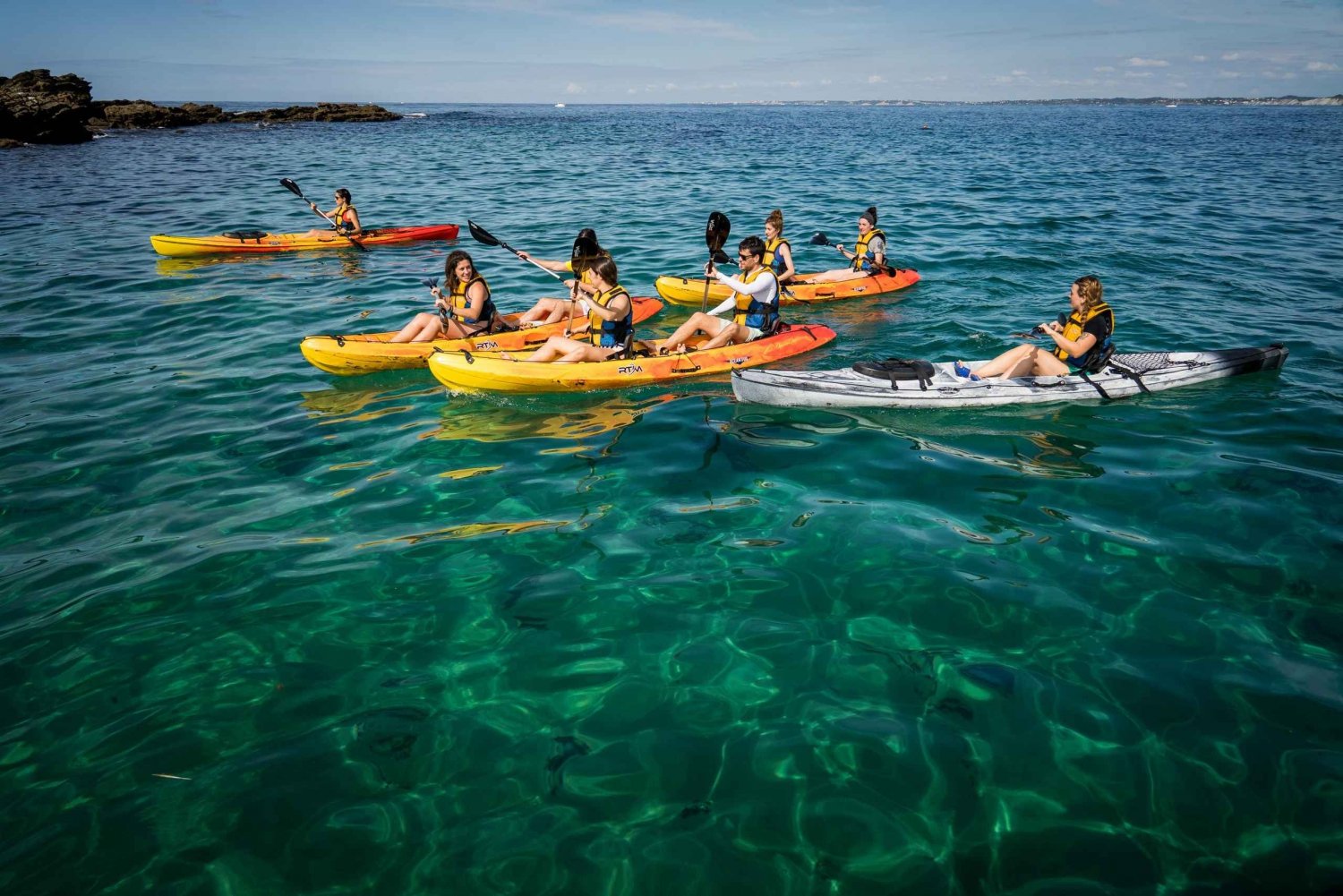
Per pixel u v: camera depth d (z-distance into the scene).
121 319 9.59
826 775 3.33
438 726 3.60
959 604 4.36
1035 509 5.31
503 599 4.46
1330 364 7.82
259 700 3.75
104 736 3.54
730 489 5.64
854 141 44.69
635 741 3.51
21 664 3.95
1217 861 2.94
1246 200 18.97
